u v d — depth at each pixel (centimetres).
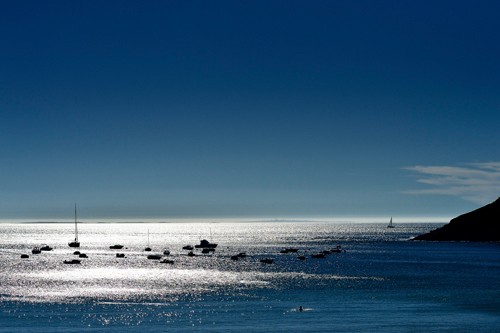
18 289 13162
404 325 8938
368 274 16238
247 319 9388
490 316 9606
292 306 10500
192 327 8869
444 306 10506
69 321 9300
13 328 8838
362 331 8581
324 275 16012
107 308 10425
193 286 13588
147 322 9212
